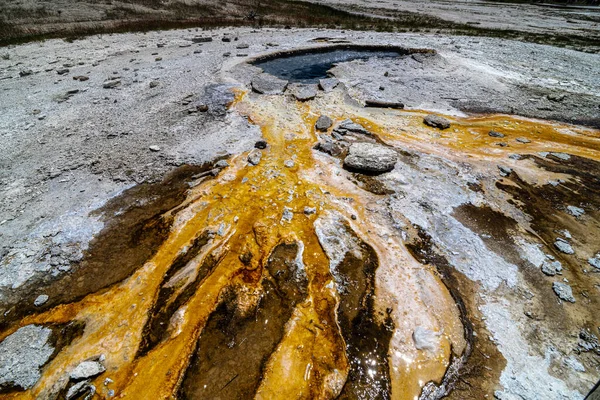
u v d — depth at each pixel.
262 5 31.03
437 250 6.75
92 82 13.56
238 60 15.65
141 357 5.02
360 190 8.26
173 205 7.67
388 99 12.96
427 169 9.04
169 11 26.97
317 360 5.02
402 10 33.25
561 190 8.40
